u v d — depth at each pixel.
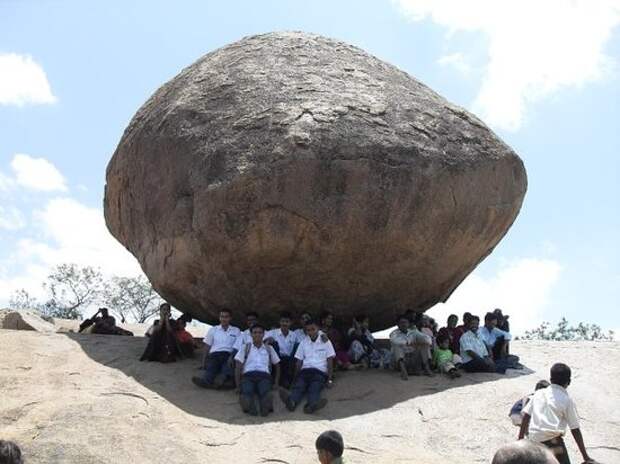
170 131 9.43
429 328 9.58
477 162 9.30
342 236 8.65
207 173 8.73
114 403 7.39
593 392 8.66
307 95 9.06
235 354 8.59
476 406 7.99
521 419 6.05
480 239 9.62
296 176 8.46
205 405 7.96
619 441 7.43
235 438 7.12
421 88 10.05
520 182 10.01
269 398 7.93
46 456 6.35
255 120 8.82
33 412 7.06
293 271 9.05
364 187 8.58
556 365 5.99
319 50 10.07
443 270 9.64
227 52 10.27
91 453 6.43
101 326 11.23
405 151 8.80
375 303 9.73
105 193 11.48
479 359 9.20
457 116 9.67
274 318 9.62
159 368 8.94
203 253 8.92
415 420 7.69
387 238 8.80
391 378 8.91
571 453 7.12
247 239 8.60
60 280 23.72
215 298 9.57
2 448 2.96
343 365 9.18
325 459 4.29
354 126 8.77
